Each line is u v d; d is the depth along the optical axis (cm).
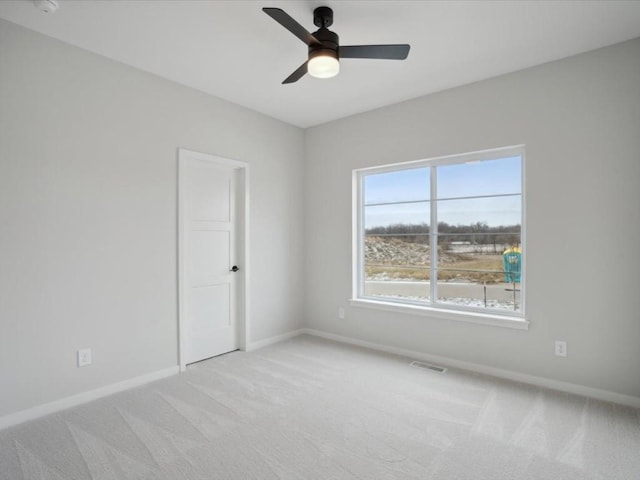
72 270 246
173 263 304
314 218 424
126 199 274
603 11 208
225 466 181
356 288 394
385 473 176
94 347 257
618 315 246
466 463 183
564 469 178
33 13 210
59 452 192
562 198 265
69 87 245
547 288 273
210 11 210
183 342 309
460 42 243
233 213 364
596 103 252
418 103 338
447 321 323
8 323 220
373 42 244
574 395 259
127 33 233
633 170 239
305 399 254
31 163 228
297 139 425
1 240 217
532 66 277
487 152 308
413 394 262
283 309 408
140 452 192
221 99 341
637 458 186
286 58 267
